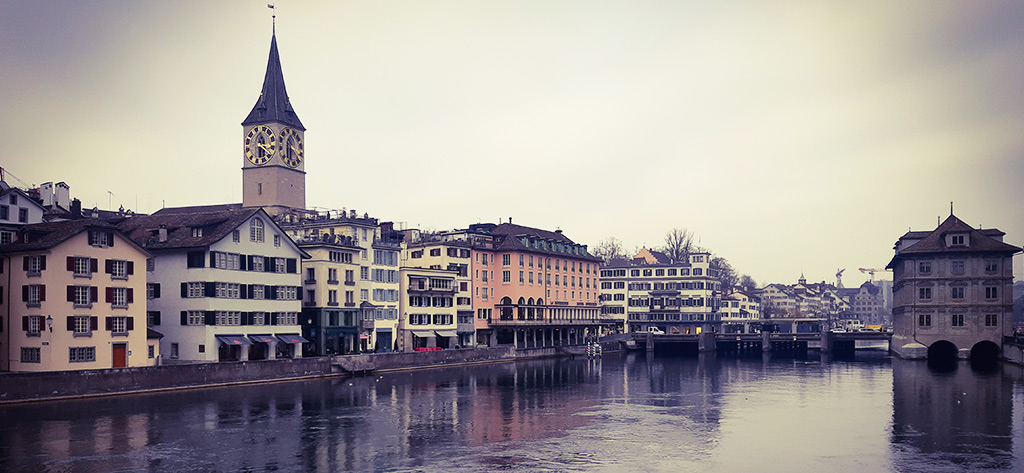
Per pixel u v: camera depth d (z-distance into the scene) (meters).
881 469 46.34
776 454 50.25
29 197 81.56
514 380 93.94
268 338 89.94
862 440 54.53
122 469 45.34
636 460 48.69
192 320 83.38
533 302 145.25
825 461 48.44
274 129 142.00
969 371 102.31
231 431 56.22
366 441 53.69
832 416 65.00
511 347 128.38
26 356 70.06
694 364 126.88
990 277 119.62
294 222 116.06
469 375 99.38
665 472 45.75
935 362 118.94
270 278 91.50
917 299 123.19
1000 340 119.00
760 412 67.50
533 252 145.12
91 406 64.06
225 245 85.00
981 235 121.25
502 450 51.31
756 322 195.50
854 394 79.75
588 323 159.75
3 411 61.06
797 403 73.25
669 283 195.50
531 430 58.38
